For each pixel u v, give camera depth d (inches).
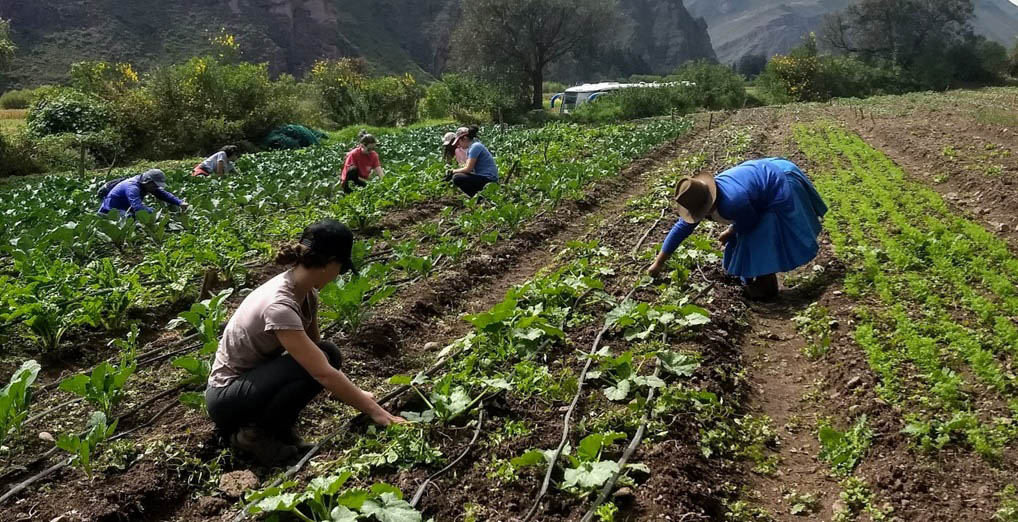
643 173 663.1
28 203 546.3
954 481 174.6
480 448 194.9
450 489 180.1
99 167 1122.7
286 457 193.2
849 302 285.3
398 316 286.8
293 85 1716.3
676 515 166.1
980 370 217.0
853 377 225.9
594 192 545.6
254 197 521.3
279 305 179.6
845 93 2235.5
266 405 186.9
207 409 192.5
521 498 175.6
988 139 654.5
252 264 385.4
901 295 284.0
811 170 576.4
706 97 1852.9
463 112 1808.6
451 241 393.4
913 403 205.9
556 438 197.5
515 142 879.7
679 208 294.0
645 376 219.8
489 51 2100.1
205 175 679.1
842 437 196.9
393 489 160.7
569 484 169.8
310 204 514.9
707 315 250.4
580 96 1983.3
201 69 1289.4
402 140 1050.7
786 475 191.3
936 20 2819.9
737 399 224.7
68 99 1190.3
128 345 258.7
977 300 267.9
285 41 3725.4
